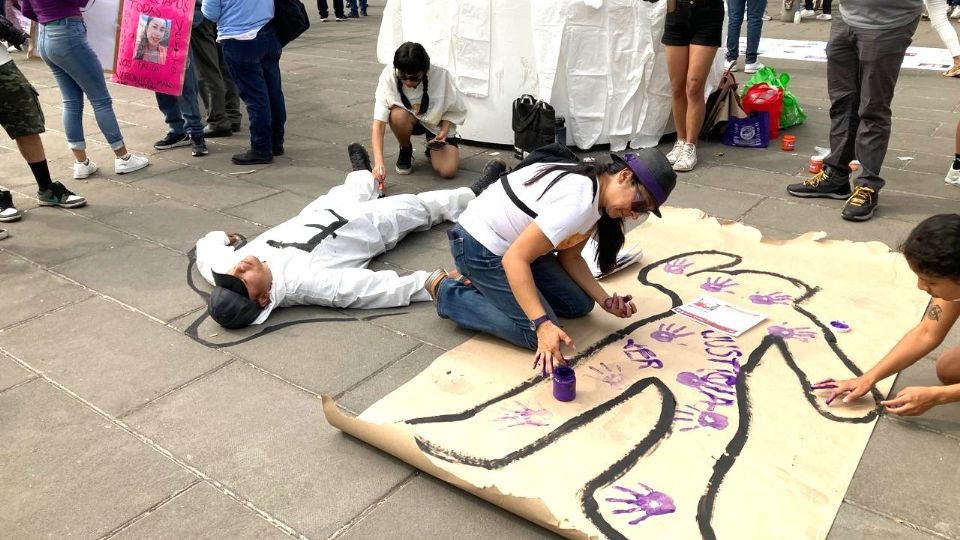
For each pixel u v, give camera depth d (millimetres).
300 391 2861
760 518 2104
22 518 2258
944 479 2248
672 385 2754
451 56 5879
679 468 2312
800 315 3215
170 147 6238
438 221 4430
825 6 11805
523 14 5484
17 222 4688
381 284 3473
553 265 3094
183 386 2922
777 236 4117
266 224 4539
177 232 4453
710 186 4914
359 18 14078
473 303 3092
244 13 5172
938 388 2385
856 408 2582
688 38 4961
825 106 6762
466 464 2350
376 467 2439
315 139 6355
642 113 5812
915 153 5355
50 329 3391
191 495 2336
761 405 2617
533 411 2625
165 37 5488
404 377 2922
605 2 5375
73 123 5320
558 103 5664
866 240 3980
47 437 2639
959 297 2266
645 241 4070
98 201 5023
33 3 4898
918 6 3809
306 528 2186
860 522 2104
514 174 2855
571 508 2156
